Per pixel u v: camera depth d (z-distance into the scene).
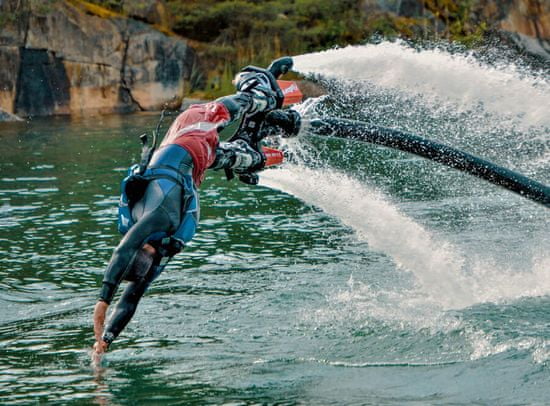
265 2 93.38
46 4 78.50
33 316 22.97
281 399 17.22
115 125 69.69
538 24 98.00
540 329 21.31
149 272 19.30
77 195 39.72
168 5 91.44
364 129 22.34
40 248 30.06
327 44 92.62
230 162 21.03
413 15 94.81
